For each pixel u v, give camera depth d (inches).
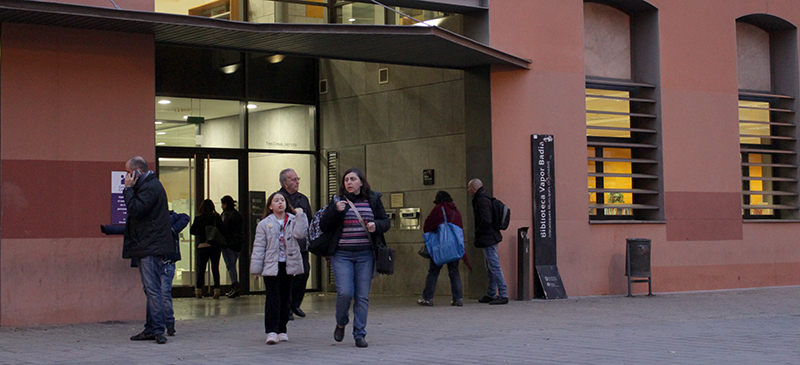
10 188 418.3
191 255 602.2
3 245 415.2
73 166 431.5
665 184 609.9
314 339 353.7
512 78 554.3
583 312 469.1
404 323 414.9
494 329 387.9
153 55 451.8
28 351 323.6
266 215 340.8
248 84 622.8
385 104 622.2
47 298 422.6
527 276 542.0
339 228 325.1
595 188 597.3
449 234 498.6
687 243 616.1
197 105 602.2
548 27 569.0
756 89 684.1
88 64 437.1
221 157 608.7
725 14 647.8
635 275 569.0
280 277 343.3
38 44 426.3
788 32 687.1
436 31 462.0
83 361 293.1
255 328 398.0
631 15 629.0
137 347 332.2
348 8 581.9
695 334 360.5
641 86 614.5
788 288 644.1
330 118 653.3
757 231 649.6
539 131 560.7
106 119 439.5
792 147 682.8
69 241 429.1
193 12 484.7
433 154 592.4
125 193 341.1
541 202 555.2
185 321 430.9
